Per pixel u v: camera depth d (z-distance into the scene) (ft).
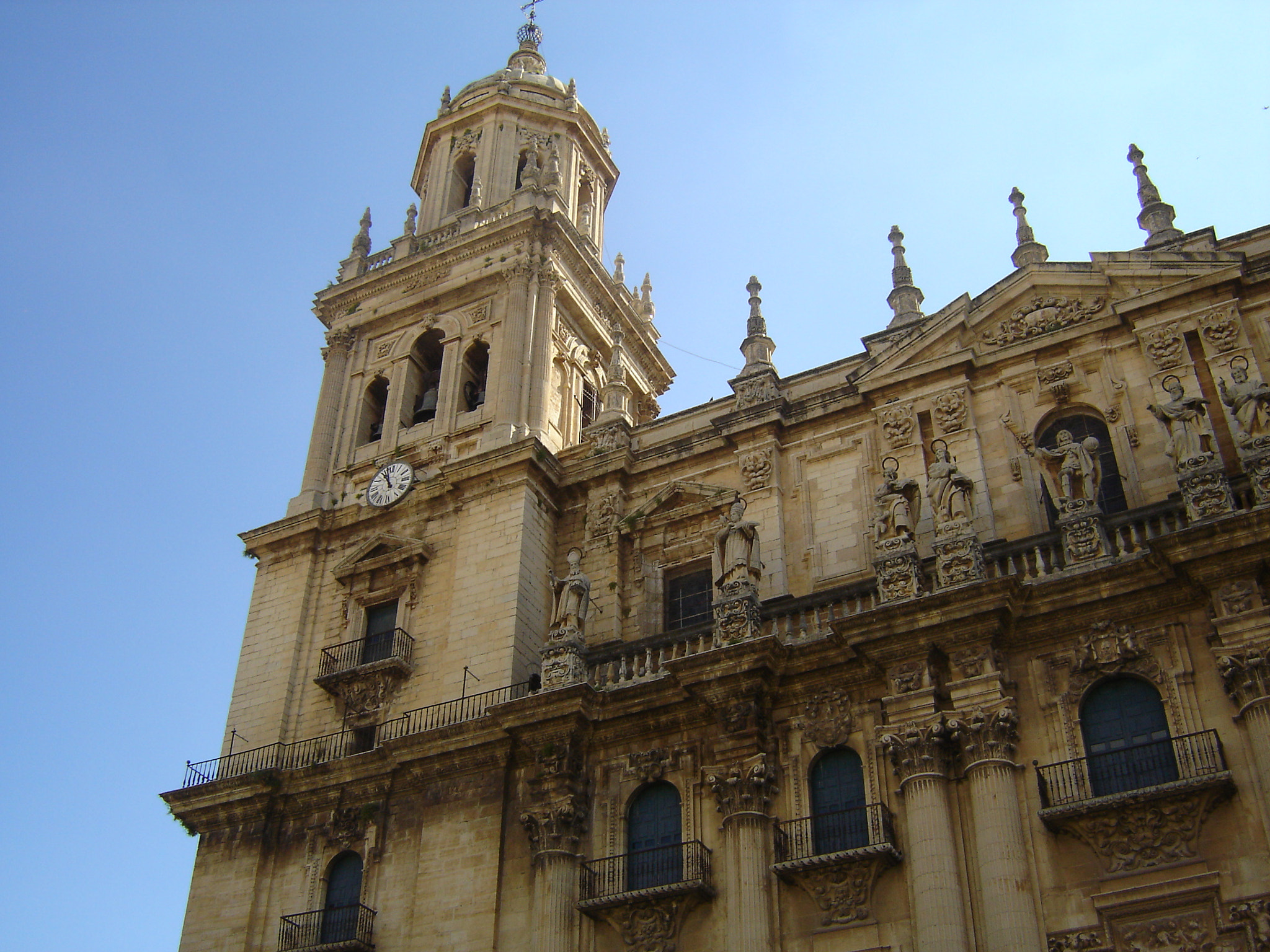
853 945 81.30
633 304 153.99
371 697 110.52
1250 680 76.02
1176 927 73.46
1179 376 94.68
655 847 92.63
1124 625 83.56
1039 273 105.29
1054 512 95.40
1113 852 76.64
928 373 104.78
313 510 124.57
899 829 83.92
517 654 105.91
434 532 118.01
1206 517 81.10
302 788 107.04
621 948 88.58
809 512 105.60
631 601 110.01
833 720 90.07
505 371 125.08
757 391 113.50
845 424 108.06
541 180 143.23
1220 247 100.89
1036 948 75.31
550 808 94.27
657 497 112.37
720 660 91.91
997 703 82.64
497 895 93.40
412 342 135.54
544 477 116.88
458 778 100.32
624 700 96.63
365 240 148.77
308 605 120.06
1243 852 73.41
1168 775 77.82
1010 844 78.23
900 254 117.29
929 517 98.58
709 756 93.61
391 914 97.86
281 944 99.81
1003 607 83.97
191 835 110.63
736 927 84.33
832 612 94.02
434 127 158.10
